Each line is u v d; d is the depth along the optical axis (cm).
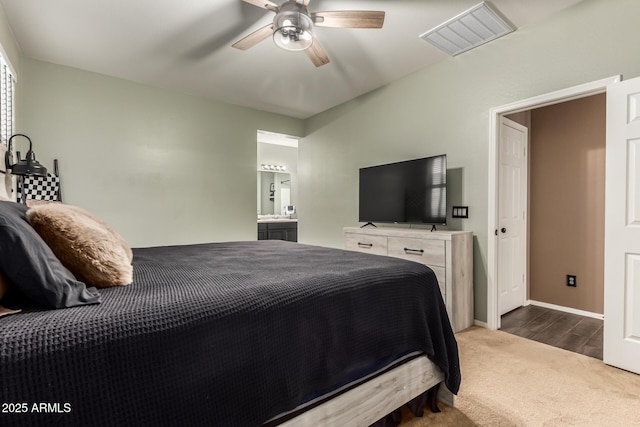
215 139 434
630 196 203
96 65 332
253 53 309
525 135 350
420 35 274
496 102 280
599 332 274
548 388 183
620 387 184
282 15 204
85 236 111
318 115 492
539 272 355
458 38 278
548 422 153
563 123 339
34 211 108
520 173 343
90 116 346
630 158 202
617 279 208
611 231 210
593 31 224
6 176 244
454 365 161
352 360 123
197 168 419
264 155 630
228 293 104
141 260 179
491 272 284
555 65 243
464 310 283
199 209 421
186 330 86
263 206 638
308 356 110
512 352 233
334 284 126
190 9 240
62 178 331
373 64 331
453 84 314
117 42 287
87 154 344
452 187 315
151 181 385
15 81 282
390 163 368
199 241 421
